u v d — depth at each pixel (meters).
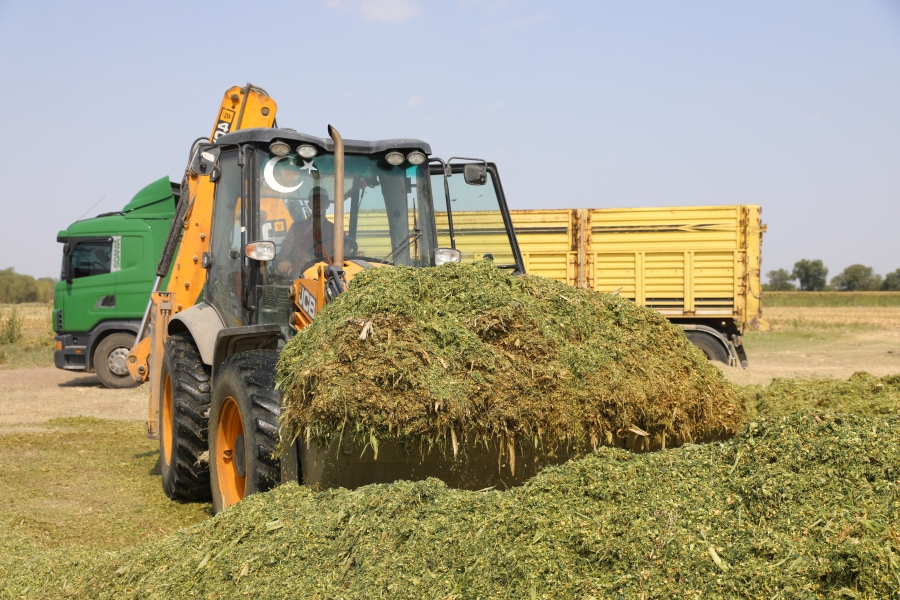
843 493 2.68
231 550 3.16
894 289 99.38
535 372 3.46
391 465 3.41
